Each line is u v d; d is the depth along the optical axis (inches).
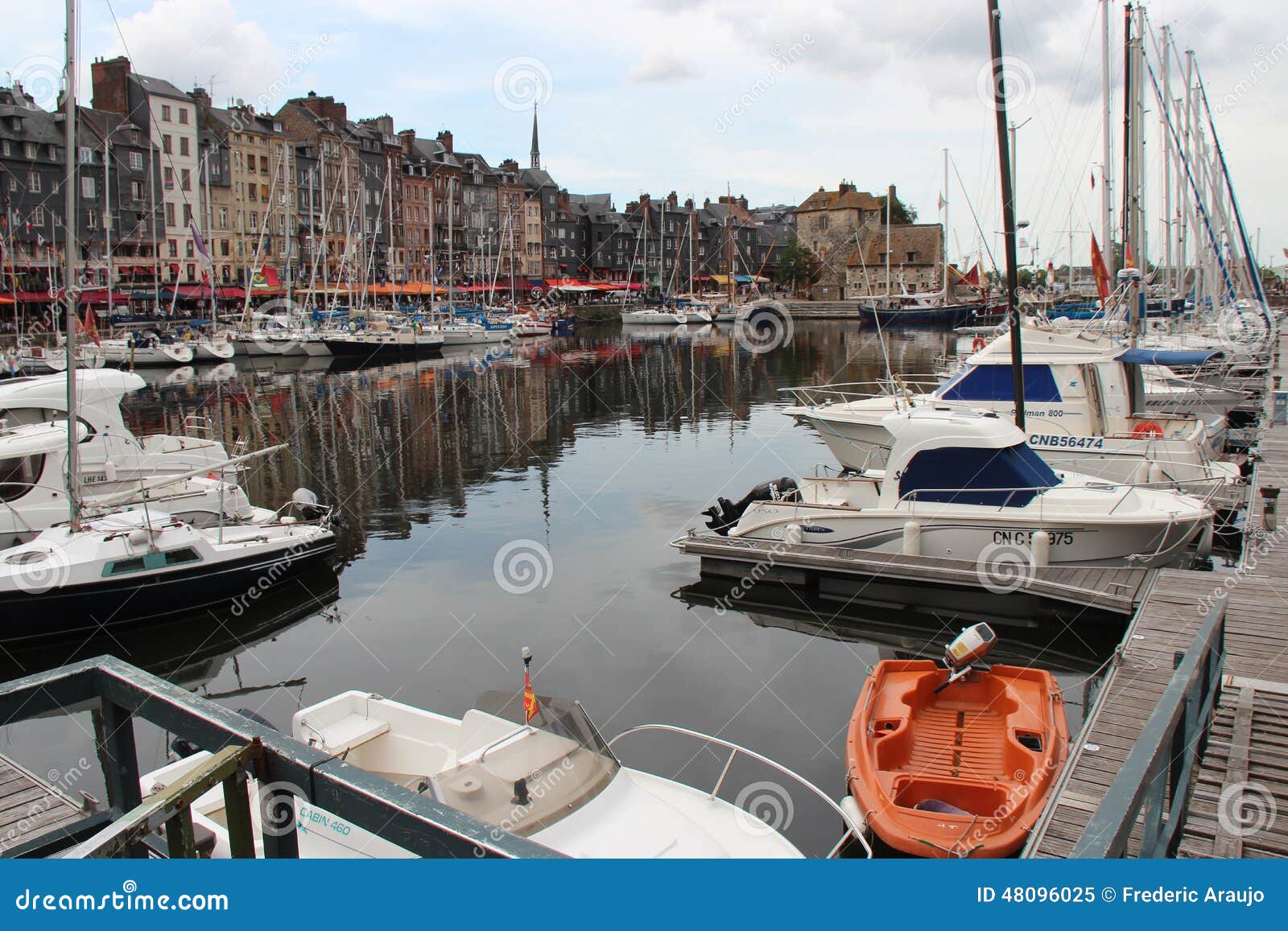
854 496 649.0
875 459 711.1
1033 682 379.6
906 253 4018.2
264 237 3041.3
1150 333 1295.5
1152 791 172.6
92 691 139.4
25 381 730.8
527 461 1083.3
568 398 1673.2
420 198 3909.9
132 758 141.4
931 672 390.3
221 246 2974.9
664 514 821.2
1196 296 1563.7
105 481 703.7
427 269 3848.4
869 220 4195.4
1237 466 770.2
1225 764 262.2
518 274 4375.0
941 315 3080.7
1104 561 549.6
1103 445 741.9
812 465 1034.1
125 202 2640.3
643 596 598.2
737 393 1707.7
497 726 284.7
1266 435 932.6
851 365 2123.5
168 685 130.0
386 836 97.7
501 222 4320.9
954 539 575.5
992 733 355.3
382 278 3671.3
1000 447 571.5
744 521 642.8
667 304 4089.6
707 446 1175.6
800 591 600.4
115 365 1971.0
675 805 275.4
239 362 2299.5
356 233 3489.2
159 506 687.7
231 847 108.7
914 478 591.8
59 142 2485.2
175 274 2775.6
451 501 884.6
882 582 575.5
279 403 1628.9
